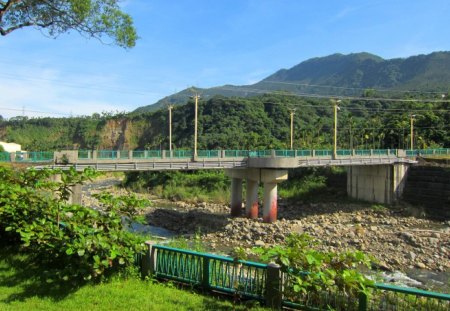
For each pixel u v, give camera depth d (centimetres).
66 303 938
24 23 1788
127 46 1911
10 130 15825
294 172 6744
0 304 907
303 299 930
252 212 4525
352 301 888
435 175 5381
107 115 16975
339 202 5741
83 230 1032
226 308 955
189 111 12319
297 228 3919
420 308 848
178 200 6078
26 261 1183
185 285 1105
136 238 1140
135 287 1056
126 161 3397
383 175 5675
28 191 1214
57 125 16812
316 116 12056
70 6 1711
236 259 1020
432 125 9081
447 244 3356
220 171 6862
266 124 10969
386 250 3172
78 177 1188
